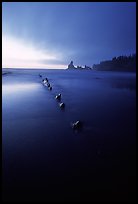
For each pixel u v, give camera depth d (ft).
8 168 25.22
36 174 23.97
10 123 45.37
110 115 55.36
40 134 38.14
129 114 56.90
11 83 150.51
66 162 26.89
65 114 55.31
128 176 23.67
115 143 34.12
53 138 35.96
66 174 23.90
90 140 35.58
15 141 34.24
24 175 23.63
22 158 27.91
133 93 105.81
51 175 23.75
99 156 28.89
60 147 31.86
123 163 26.91
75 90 118.11
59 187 21.42
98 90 119.03
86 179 22.99
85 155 29.19
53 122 46.65
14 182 22.26
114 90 119.24
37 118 50.29
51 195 20.20
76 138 36.22
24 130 40.32
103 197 19.97
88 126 44.21
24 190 20.95
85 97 90.07
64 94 99.14
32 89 114.42
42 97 85.97
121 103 75.31
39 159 27.68
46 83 143.23
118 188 21.36
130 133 39.68
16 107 63.16
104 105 70.79
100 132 40.11
